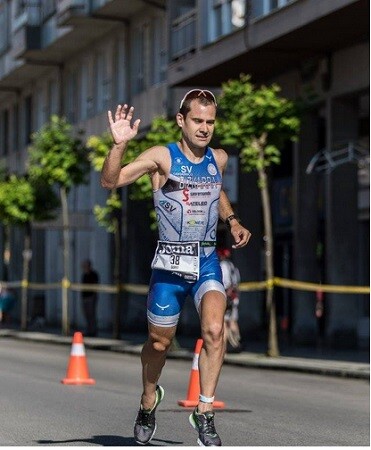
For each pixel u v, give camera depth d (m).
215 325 18.52
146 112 76.06
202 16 60.94
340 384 38.34
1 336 78.12
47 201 80.62
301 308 59.28
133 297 79.12
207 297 18.78
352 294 56.06
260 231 64.19
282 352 53.88
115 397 31.75
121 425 25.03
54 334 77.06
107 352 58.69
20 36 93.38
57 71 96.06
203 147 19.16
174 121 57.59
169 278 19.19
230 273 52.75
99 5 78.38
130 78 79.62
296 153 59.38
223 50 58.16
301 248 59.47
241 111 49.88
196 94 19.03
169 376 40.78
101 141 61.81
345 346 55.94
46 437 22.91
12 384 35.75
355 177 55.78
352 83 53.66
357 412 29.05
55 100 97.50
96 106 87.38
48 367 44.22
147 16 77.19
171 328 19.38
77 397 31.64
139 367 45.66
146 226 78.75
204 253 19.14
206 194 19.16
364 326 61.09
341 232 55.78
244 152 49.88
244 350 55.38
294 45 54.38
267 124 49.75
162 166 19.06
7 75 101.69
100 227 83.81
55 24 87.88
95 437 22.92
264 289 69.69
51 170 73.31
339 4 47.56
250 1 55.53
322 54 55.47
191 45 63.81
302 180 59.25
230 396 33.31
